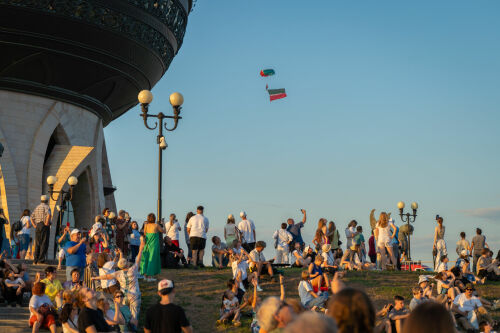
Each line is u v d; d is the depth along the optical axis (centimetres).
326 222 2464
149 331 983
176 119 2312
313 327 359
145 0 4088
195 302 1905
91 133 4450
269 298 715
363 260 2589
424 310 396
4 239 2456
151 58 4381
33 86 4047
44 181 4172
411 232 3052
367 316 436
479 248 2530
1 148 2578
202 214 2373
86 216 4372
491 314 1972
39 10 3728
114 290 1708
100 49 4031
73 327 1362
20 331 1561
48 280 1700
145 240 2069
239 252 2091
